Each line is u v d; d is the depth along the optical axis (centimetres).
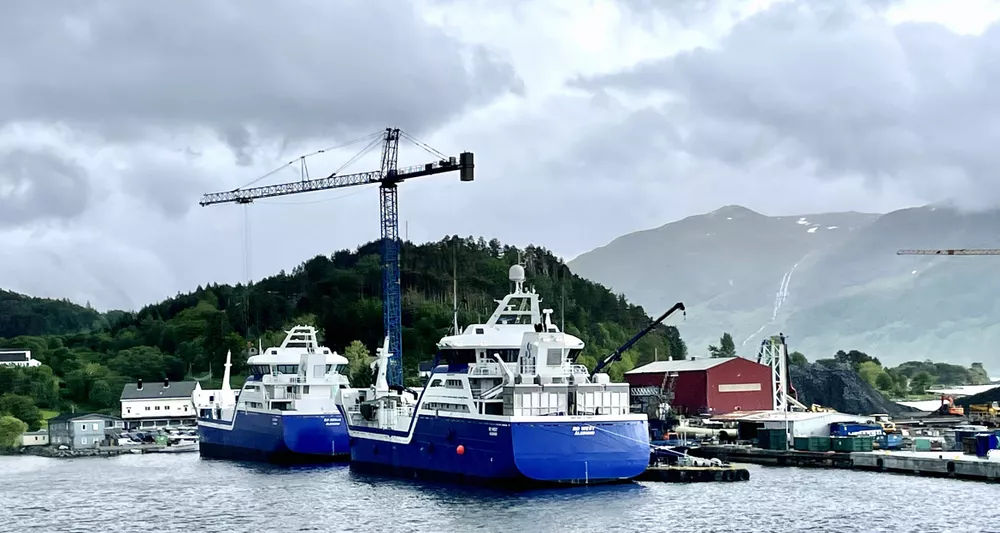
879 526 8456
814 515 8938
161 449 18100
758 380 18875
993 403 19038
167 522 9475
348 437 13712
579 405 10181
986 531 8212
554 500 9612
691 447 13725
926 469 11531
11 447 19225
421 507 9525
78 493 11644
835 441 13162
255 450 14488
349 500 10225
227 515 9731
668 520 8719
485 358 11031
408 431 11588
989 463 10881
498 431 9938
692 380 18825
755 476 11569
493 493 10056
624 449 10144
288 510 9844
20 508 10569
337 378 14025
